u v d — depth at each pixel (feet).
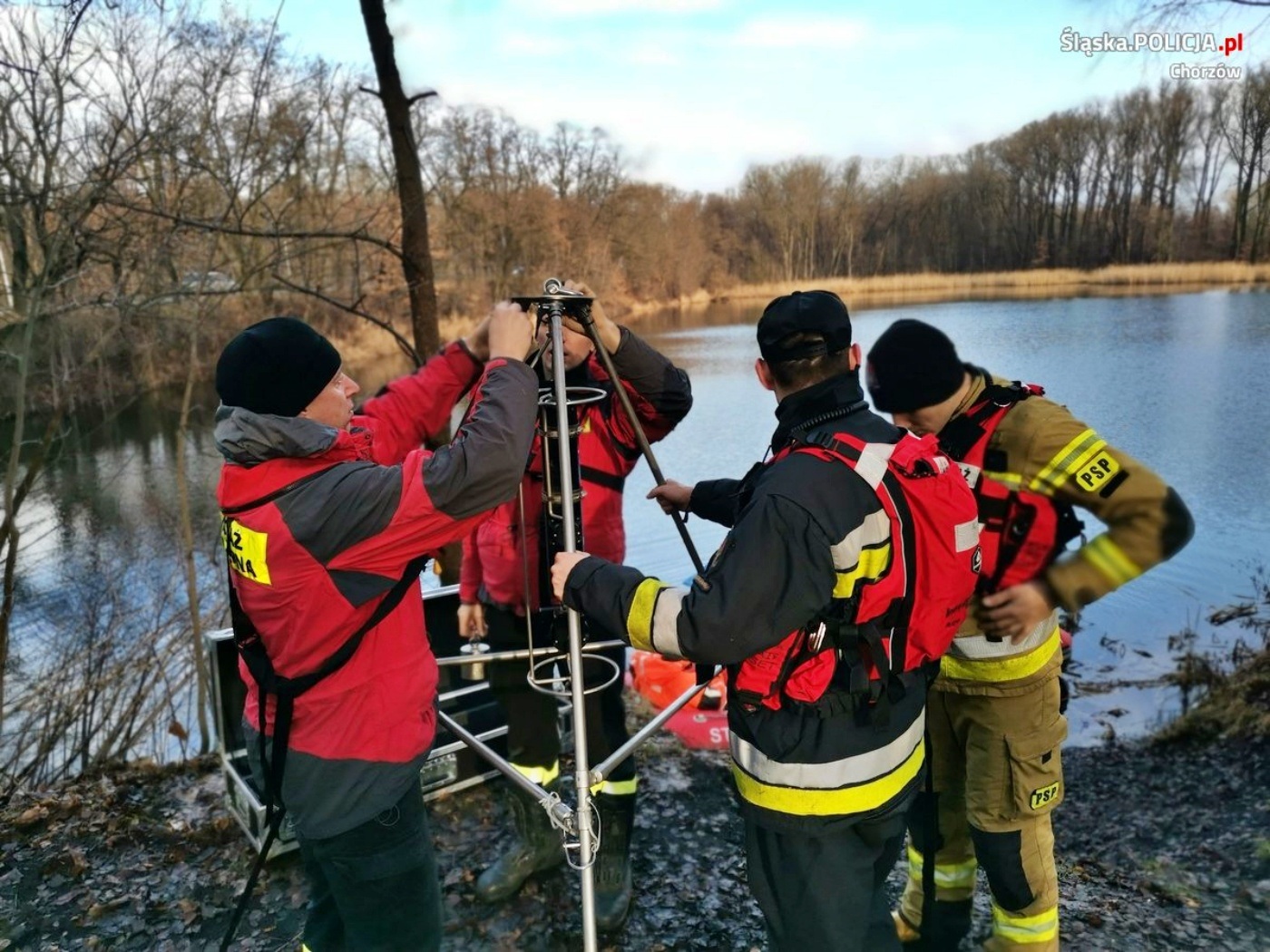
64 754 16.16
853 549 5.29
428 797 10.91
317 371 5.67
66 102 17.21
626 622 5.62
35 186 17.20
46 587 27.17
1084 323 93.86
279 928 8.85
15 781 12.59
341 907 6.36
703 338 116.98
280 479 5.52
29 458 23.48
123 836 10.48
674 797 11.60
